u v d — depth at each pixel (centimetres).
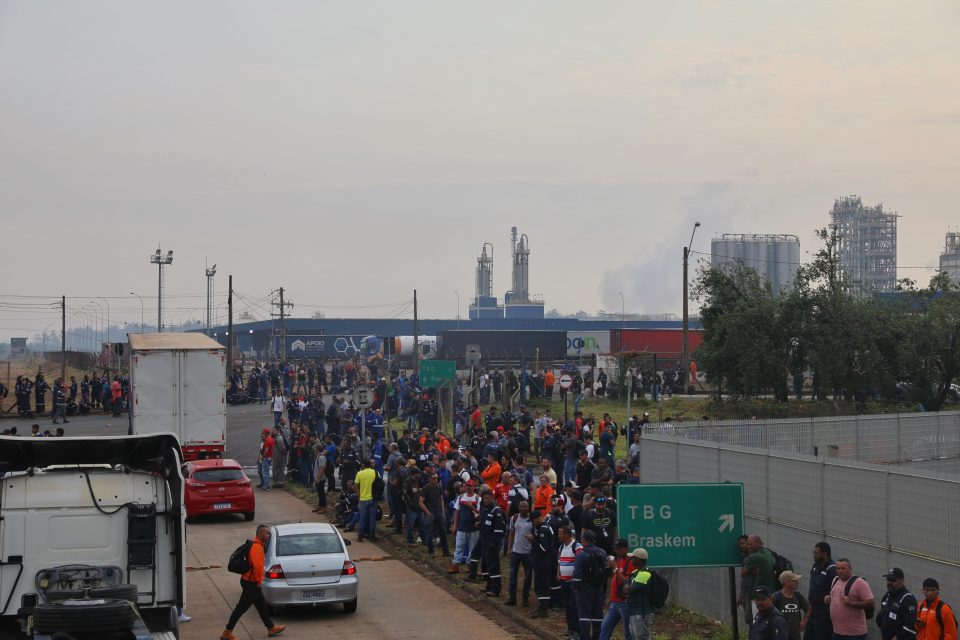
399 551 3031
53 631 1431
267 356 14888
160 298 12875
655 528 1914
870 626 1811
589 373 7738
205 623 2253
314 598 2261
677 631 2125
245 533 3331
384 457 3941
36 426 3694
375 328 17588
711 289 6844
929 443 3081
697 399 7175
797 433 2773
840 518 1934
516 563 2350
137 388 4303
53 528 1641
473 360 6919
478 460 3831
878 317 6344
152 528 1666
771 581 1841
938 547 1705
